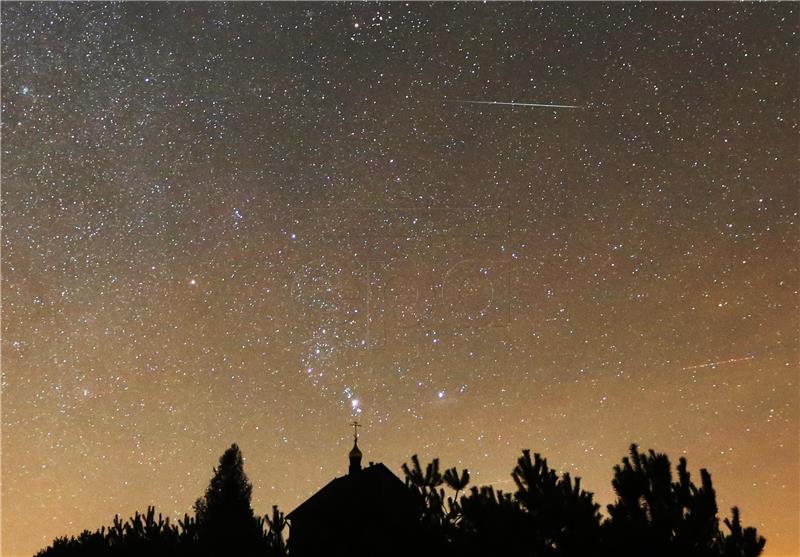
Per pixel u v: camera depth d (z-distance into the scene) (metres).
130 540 12.05
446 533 7.34
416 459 8.01
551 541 6.70
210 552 11.59
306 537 8.53
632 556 6.28
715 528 6.43
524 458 7.10
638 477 6.68
